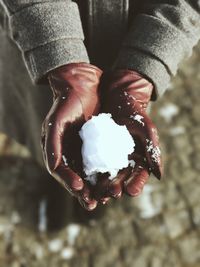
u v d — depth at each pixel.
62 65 0.39
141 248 0.70
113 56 0.47
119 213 0.73
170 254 0.69
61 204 0.72
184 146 0.81
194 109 0.86
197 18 0.41
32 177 0.78
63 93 0.39
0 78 0.54
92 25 0.43
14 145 0.83
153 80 0.40
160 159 0.37
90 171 0.37
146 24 0.41
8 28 0.45
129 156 0.38
